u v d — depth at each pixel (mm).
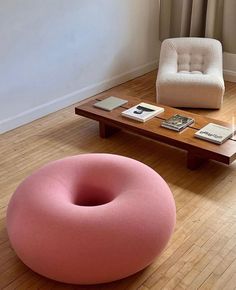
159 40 4691
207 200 2449
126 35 4250
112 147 3084
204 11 4219
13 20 3152
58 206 1833
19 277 1933
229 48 4184
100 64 4078
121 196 1917
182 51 3881
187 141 2697
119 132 3303
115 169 2098
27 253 1790
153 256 1828
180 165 2822
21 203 1884
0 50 3146
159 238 1817
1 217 2332
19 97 3406
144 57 4590
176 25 4457
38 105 3588
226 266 1966
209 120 2973
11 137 3271
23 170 2807
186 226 2234
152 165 2834
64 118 3598
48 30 3447
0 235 2195
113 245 1706
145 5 4332
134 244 1736
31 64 3412
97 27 3895
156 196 1919
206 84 3492
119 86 4301
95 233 1715
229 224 2246
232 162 2674
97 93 4148
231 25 4055
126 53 4336
